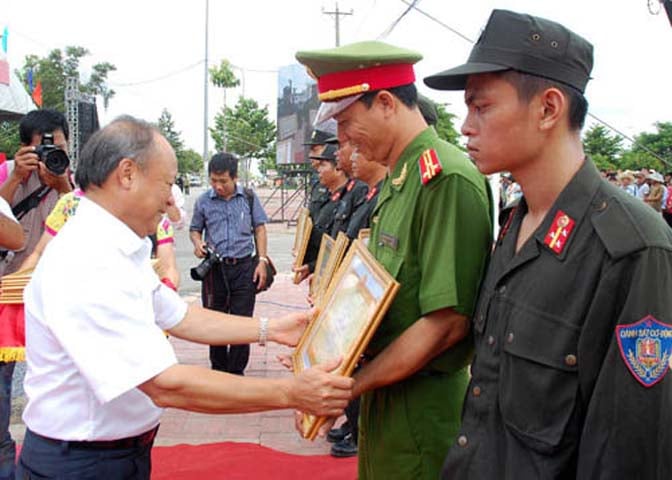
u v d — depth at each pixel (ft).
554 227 4.33
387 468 6.25
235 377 5.40
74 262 5.14
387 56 5.90
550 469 4.20
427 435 6.02
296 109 76.54
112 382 5.03
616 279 3.95
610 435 3.88
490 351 4.71
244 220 15.49
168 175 5.58
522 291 4.46
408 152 6.11
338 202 13.70
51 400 5.48
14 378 15.31
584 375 4.09
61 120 11.22
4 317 8.38
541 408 4.25
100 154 5.31
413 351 5.44
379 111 6.05
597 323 4.01
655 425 3.85
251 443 11.87
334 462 11.00
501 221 5.29
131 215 5.47
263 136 148.36
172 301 7.00
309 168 72.79
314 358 6.16
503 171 4.63
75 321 5.06
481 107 4.53
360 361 6.32
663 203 45.91
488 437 4.67
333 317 6.13
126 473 5.74
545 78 4.31
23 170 10.52
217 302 15.60
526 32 4.32
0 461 8.86
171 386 5.23
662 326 3.84
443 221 5.43
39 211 10.98
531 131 4.39
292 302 26.22
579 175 4.35
